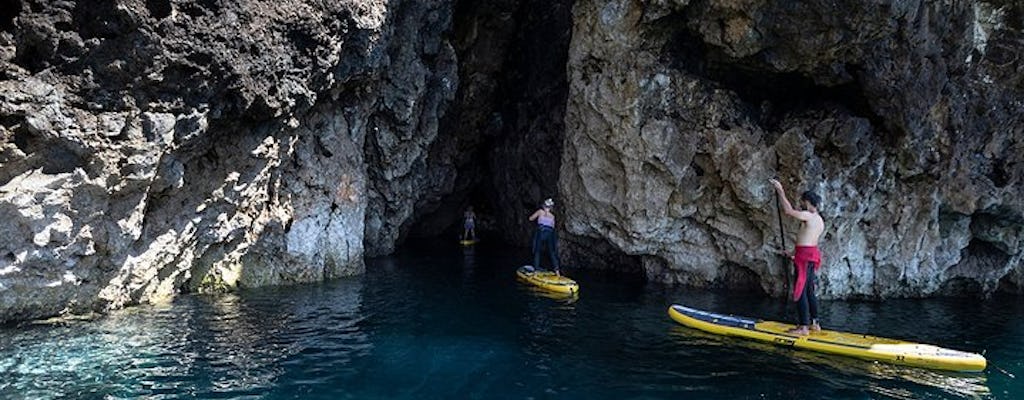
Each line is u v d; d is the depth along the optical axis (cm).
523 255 1823
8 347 756
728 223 1295
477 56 1867
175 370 709
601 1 1314
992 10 1177
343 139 1392
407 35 1469
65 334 820
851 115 1194
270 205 1248
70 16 823
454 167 2005
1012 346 930
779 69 1188
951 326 1053
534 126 1841
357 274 1430
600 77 1345
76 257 871
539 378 725
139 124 894
